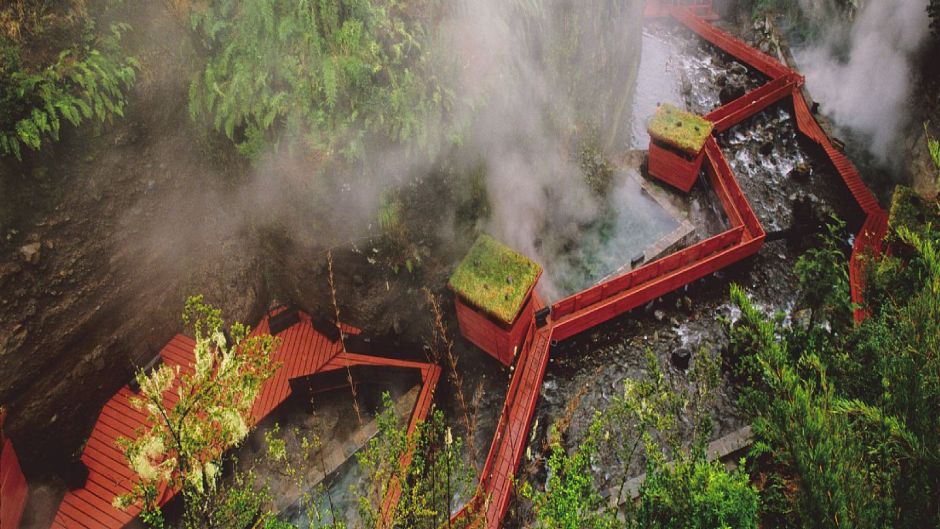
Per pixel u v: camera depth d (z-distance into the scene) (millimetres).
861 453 10109
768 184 28188
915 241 11703
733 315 23047
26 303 16344
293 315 21547
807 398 10117
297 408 20266
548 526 10367
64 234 16844
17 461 16391
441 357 21438
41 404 17266
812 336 16969
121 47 17031
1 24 15312
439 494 11750
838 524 9125
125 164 17703
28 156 15789
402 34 18625
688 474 11094
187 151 18969
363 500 11273
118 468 18000
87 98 16359
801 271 20234
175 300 20344
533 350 21406
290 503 18797
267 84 18094
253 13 17609
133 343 19484
